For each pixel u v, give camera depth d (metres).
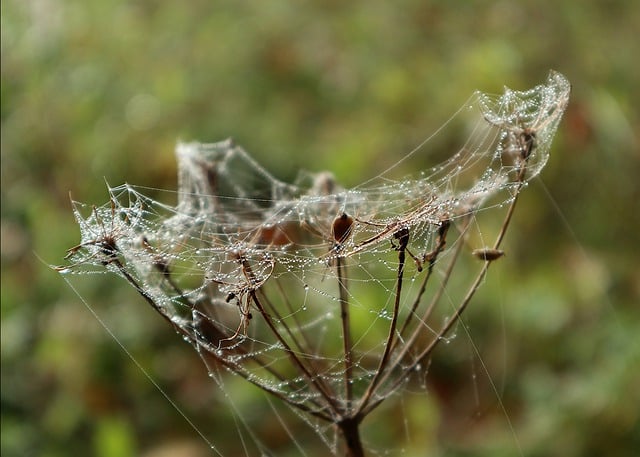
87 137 0.73
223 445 0.62
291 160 0.72
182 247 0.50
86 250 0.48
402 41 0.79
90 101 0.75
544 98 0.49
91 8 0.80
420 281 0.61
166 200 0.69
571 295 0.65
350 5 0.83
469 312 0.64
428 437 0.61
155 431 0.63
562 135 0.68
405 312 0.60
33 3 0.78
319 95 0.78
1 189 0.72
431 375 0.64
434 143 0.69
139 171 0.71
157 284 0.50
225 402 0.63
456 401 0.63
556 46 0.74
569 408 0.61
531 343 0.64
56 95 0.75
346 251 0.47
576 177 0.68
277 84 0.79
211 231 0.51
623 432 0.61
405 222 0.46
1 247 0.69
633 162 0.69
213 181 0.53
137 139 0.73
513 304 0.64
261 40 0.81
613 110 0.70
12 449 0.63
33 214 0.70
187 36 0.81
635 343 0.62
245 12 0.83
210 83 0.78
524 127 0.48
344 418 0.48
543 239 0.66
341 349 0.58
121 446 0.62
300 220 0.50
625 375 0.62
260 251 0.48
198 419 0.63
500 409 0.63
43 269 0.67
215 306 0.53
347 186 0.67
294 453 0.61
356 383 0.55
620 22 0.76
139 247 0.50
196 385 0.64
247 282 0.46
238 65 0.79
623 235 0.67
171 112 0.75
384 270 0.60
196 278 0.53
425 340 0.61
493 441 0.62
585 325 0.64
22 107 0.75
